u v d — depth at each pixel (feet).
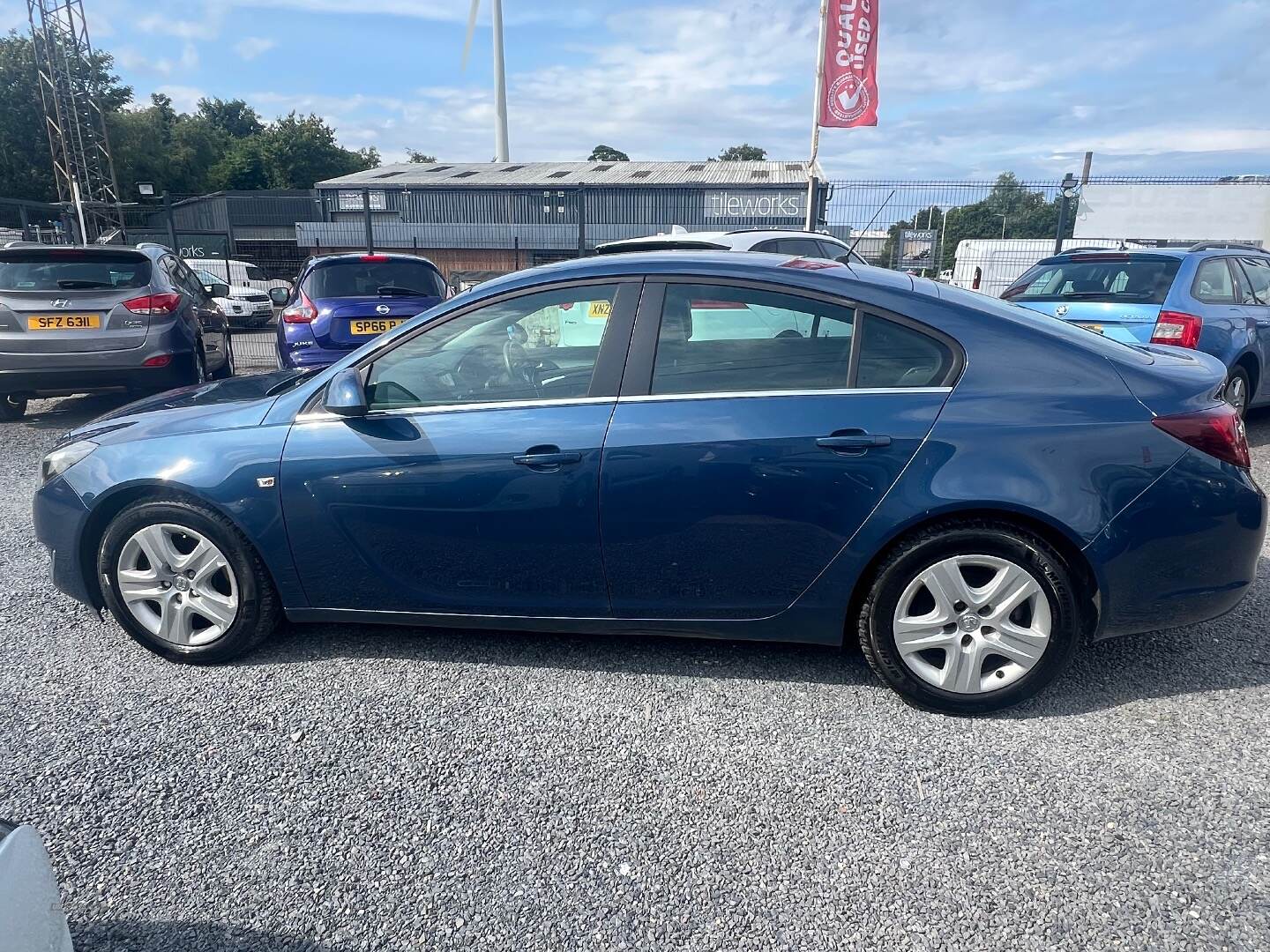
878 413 9.18
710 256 10.39
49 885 4.64
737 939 6.59
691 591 9.85
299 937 6.66
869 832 7.76
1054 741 9.12
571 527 9.75
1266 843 7.54
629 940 6.59
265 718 9.71
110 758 8.94
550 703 9.98
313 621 10.83
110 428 11.23
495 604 10.32
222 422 10.66
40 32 108.78
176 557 10.68
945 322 9.43
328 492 10.09
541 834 7.79
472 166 147.33
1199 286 21.75
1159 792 8.25
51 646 11.45
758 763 8.79
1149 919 6.70
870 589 9.61
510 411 9.84
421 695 10.19
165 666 10.92
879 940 6.56
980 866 7.32
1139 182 45.75
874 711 9.75
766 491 9.29
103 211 99.14
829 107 47.32
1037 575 9.13
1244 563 9.32
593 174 125.90
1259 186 45.47
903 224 41.09
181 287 27.48
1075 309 22.93
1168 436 9.00
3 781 8.55
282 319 28.78
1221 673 10.53
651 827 7.87
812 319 9.54
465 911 6.90
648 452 9.42
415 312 27.84
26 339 22.94
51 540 11.03
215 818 8.03
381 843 7.69
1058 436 8.96
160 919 6.85
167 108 222.89
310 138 229.86
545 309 10.05
